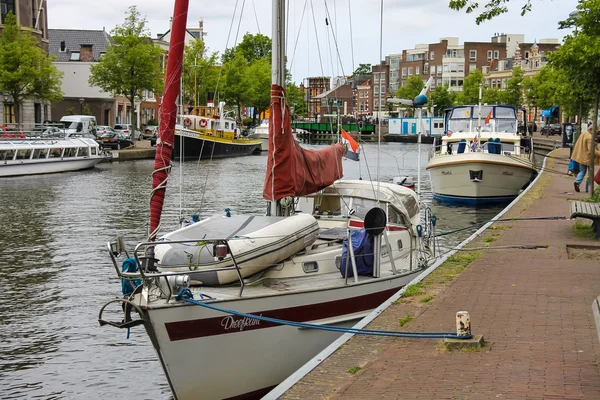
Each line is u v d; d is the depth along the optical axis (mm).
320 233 11758
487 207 29750
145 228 23297
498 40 142000
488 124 32594
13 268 17422
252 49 108438
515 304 9789
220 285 9227
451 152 31453
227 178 42188
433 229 14266
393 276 11078
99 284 15977
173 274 8234
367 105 149250
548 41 120875
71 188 35719
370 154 65875
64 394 10234
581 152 26438
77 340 12430
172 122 9328
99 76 61219
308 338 9500
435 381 6828
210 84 77062
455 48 139000
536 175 35750
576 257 13883
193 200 30875
